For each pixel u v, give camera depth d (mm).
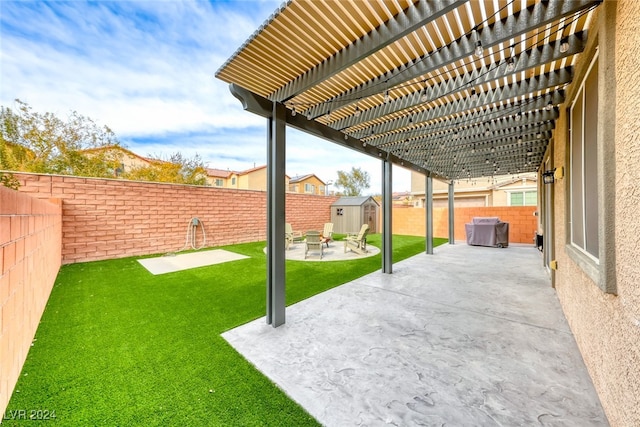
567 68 2852
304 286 4629
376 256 7660
